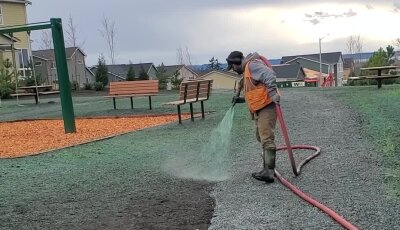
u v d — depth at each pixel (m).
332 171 5.84
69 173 6.75
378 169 5.71
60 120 14.61
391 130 7.91
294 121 10.24
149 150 8.33
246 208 4.69
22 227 4.52
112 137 10.17
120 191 5.63
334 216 4.18
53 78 50.22
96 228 4.41
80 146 9.21
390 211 4.29
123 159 7.61
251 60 5.71
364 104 11.88
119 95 16.09
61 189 5.86
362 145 7.12
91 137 10.50
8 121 14.87
